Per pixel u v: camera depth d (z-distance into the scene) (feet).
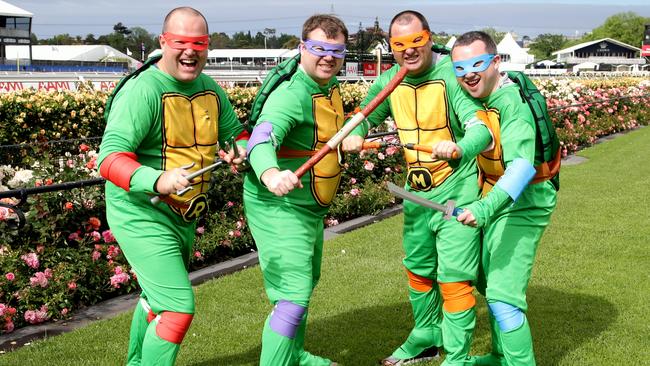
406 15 12.53
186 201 11.60
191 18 11.18
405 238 13.65
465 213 10.74
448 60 12.78
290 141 12.11
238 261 20.83
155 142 11.51
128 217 11.30
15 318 16.22
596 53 315.58
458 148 11.32
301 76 12.01
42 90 32.65
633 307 17.07
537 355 14.46
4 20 143.95
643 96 62.64
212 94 12.13
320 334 15.69
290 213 11.99
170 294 11.25
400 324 16.22
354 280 19.20
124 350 14.70
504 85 11.96
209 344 15.14
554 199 12.27
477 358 13.37
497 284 11.93
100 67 134.00
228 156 11.66
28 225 17.67
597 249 21.86
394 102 13.32
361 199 26.66
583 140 47.19
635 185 32.60
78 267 17.54
